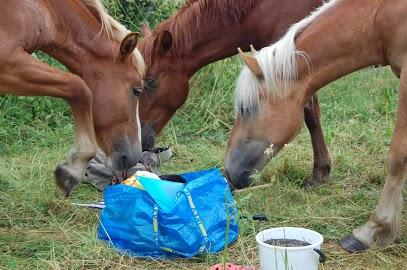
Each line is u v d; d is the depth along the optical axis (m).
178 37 4.38
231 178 3.66
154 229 3.34
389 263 3.33
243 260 3.36
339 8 3.52
